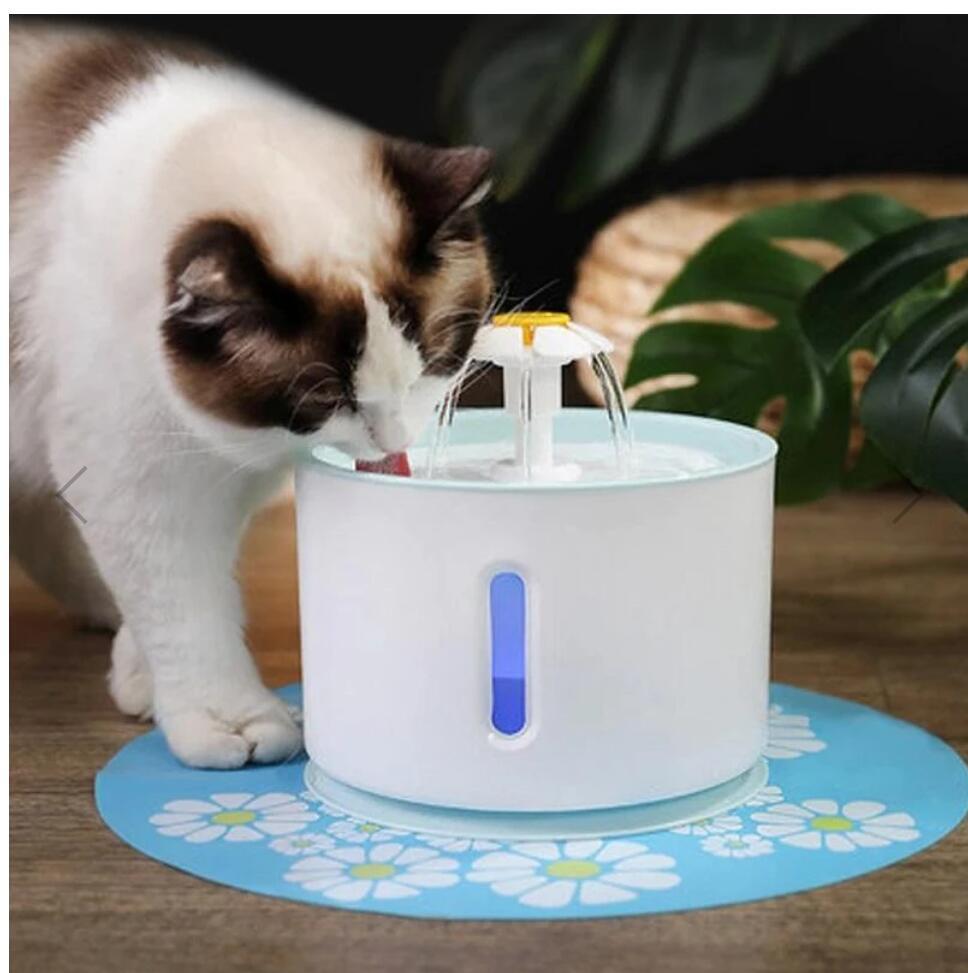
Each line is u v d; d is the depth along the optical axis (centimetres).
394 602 87
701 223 182
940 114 195
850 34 193
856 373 160
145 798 98
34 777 103
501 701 88
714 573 88
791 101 196
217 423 93
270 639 133
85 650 132
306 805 96
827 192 188
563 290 195
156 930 80
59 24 155
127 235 94
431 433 104
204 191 92
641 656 87
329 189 94
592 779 88
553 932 79
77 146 101
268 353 90
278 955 77
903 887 84
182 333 90
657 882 84
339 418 92
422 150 99
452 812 91
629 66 185
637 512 85
